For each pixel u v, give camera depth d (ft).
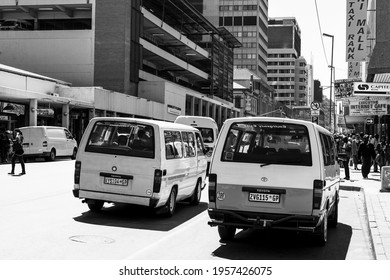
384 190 51.60
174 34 217.77
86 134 34.58
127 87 175.63
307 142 24.57
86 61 175.11
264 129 25.12
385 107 99.04
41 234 26.99
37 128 97.09
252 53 492.54
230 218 24.93
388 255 23.15
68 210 36.11
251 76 369.09
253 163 24.76
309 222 24.00
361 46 103.14
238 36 496.23
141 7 186.29
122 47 173.58
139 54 185.26
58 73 176.55
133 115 159.12
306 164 24.30
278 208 24.26
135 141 33.65
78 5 178.09
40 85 128.16
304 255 24.88
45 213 34.47
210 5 413.18
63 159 108.47
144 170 33.04
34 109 110.63
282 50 609.01
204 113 246.68
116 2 174.19
